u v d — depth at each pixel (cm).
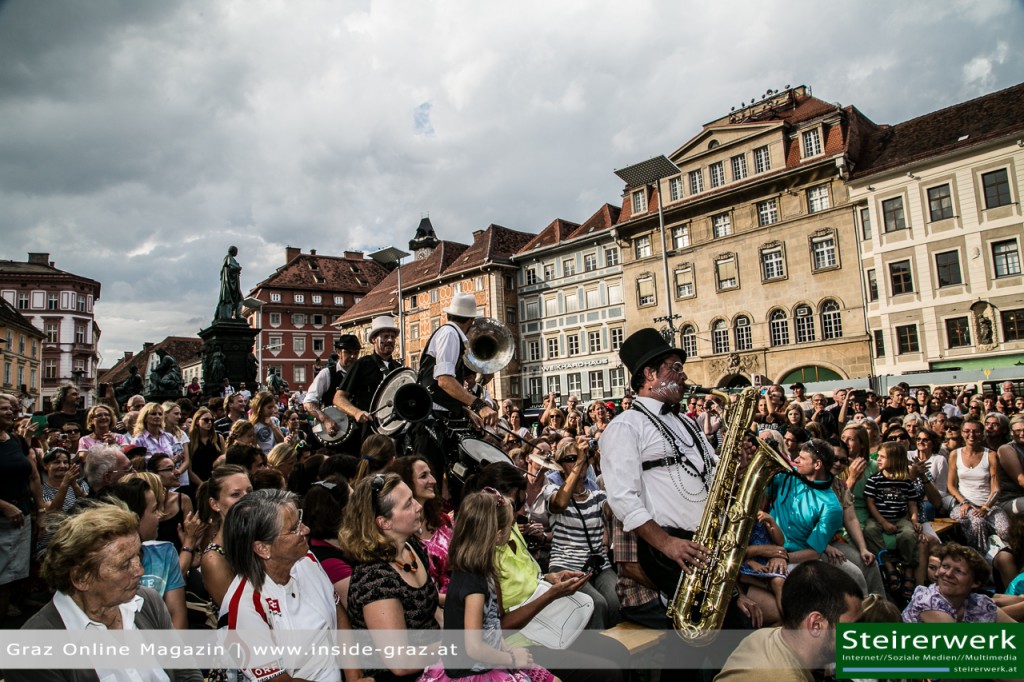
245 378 2114
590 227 4797
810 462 529
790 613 300
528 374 5016
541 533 616
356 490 352
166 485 622
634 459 351
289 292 7506
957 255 3003
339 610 384
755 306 3656
